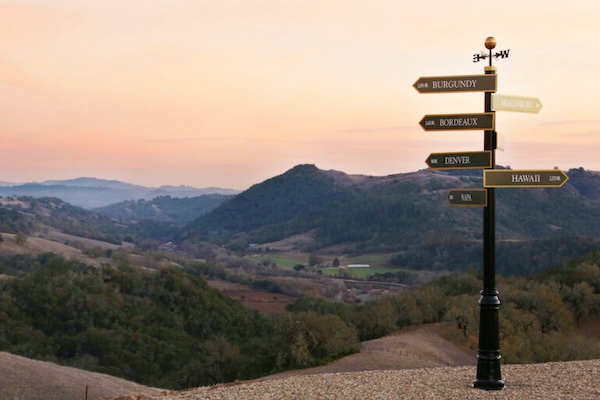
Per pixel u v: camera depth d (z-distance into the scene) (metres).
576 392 14.88
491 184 16.50
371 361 78.94
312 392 15.67
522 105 17.03
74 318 113.44
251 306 167.50
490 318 16.05
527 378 16.77
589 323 96.31
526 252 173.62
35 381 47.53
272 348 82.31
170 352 102.31
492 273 16.23
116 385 50.22
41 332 109.12
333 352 80.94
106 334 102.25
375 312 101.56
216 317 127.88
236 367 85.19
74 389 47.34
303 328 80.88
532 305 91.56
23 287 121.56
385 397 15.02
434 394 15.24
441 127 16.75
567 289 98.19
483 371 15.89
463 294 105.81
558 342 78.75
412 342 89.44
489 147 16.53
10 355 52.91
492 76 16.45
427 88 16.75
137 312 121.88
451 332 93.31
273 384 16.86
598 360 18.91
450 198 16.94
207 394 16.05
